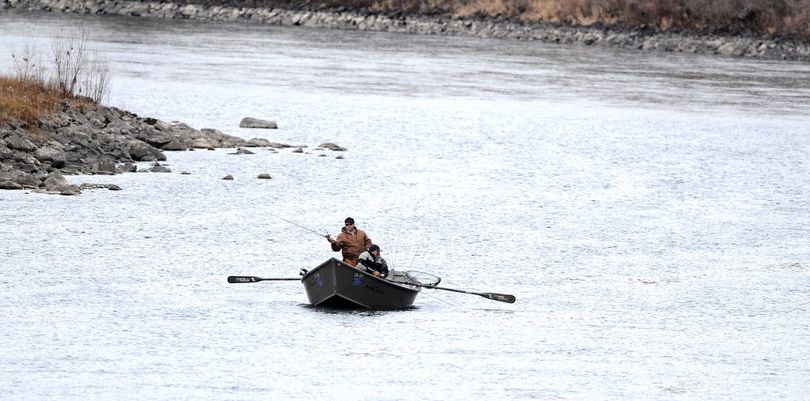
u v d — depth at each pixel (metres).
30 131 120.50
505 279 85.94
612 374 63.34
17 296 75.12
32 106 125.19
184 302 75.56
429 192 119.31
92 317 71.06
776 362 67.00
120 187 112.56
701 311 78.75
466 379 61.25
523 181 129.12
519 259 92.56
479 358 65.44
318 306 75.56
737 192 127.94
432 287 76.56
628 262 92.94
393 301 75.44
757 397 60.25
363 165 134.25
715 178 136.88
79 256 86.50
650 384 61.78
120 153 125.94
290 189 117.00
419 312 75.75
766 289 85.69
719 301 81.69
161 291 78.19
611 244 99.25
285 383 59.38
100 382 58.47
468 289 82.81
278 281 82.75
